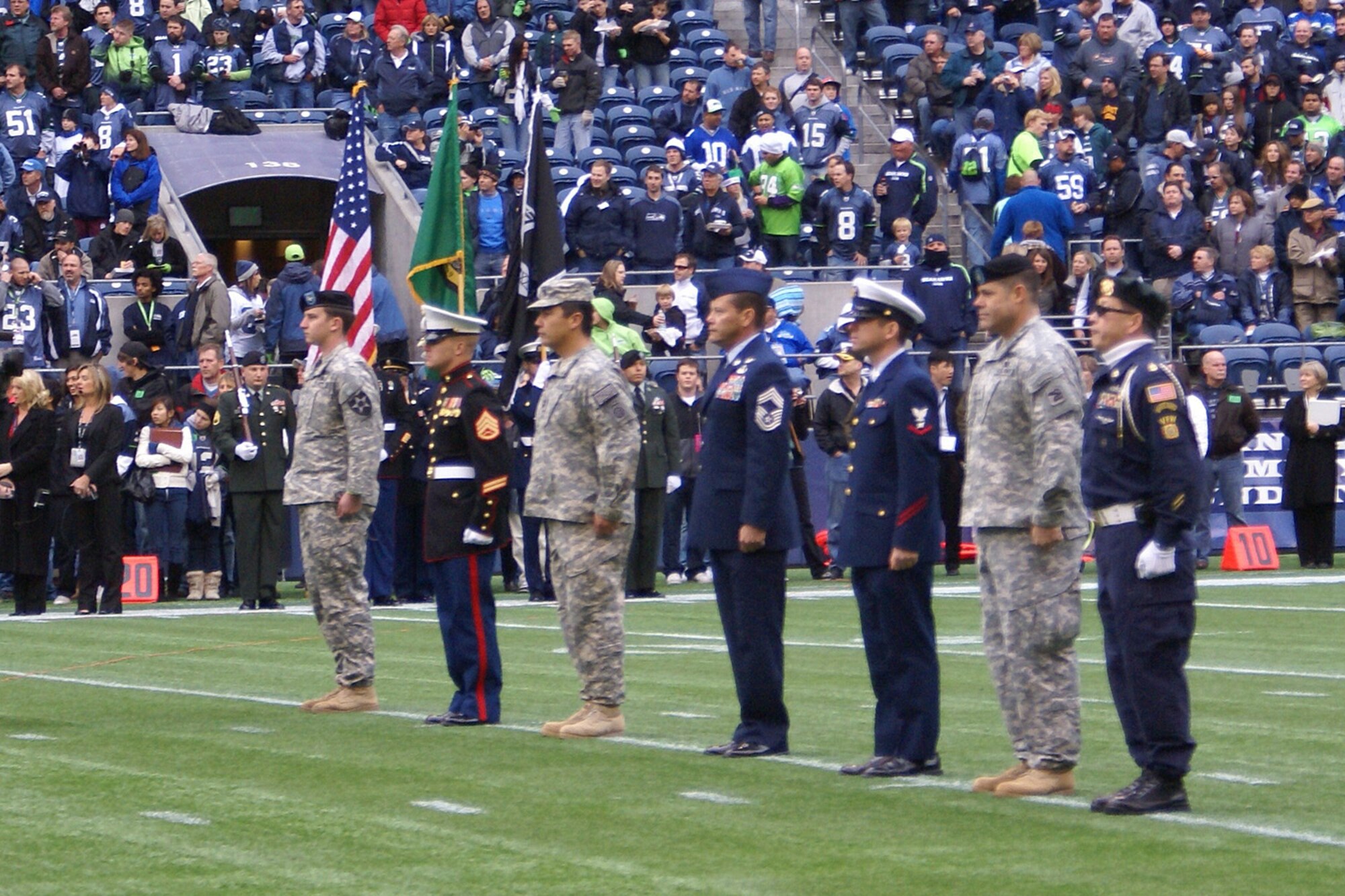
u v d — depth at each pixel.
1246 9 57.44
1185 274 45.72
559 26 56.00
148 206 46.22
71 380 32.59
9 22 51.38
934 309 41.16
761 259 43.94
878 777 15.55
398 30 51.97
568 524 17.88
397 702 20.59
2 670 23.78
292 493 19.77
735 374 16.55
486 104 52.53
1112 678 14.35
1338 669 23.03
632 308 39.88
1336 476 39.09
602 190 45.22
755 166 48.34
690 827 13.47
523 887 11.63
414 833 13.27
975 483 14.69
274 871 12.09
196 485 35.97
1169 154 47.62
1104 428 13.95
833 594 34.53
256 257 55.03
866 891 11.49
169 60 51.53
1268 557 39.59
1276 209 46.81
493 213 45.22
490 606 18.88
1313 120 51.47
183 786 15.19
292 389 40.22
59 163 47.09
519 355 35.81
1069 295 44.03
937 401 15.54
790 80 50.47
